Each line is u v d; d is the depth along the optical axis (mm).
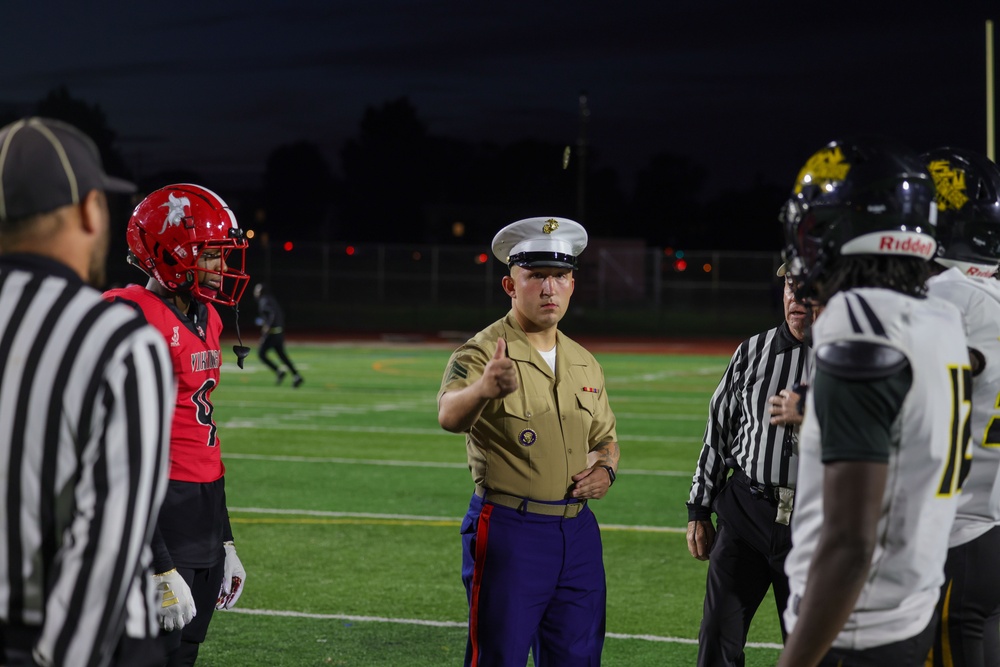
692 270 44844
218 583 4254
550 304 4258
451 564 7762
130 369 2242
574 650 4309
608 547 8281
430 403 17453
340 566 7688
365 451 12758
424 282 45688
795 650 2400
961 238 3613
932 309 2559
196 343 4133
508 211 74625
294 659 5703
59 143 2355
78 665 2158
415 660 5699
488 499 4234
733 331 41281
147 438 2254
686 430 14531
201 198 4160
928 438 2432
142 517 2248
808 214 2656
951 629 3455
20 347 2230
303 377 21750
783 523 4293
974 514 3445
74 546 2182
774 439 4305
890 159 2598
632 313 44000
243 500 10000
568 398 4285
